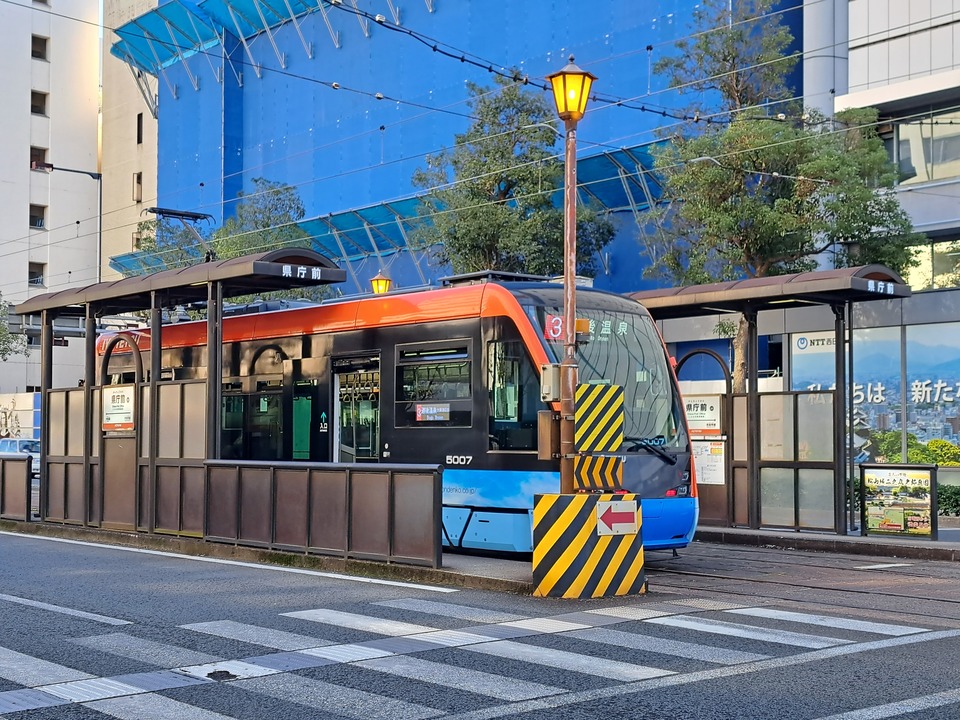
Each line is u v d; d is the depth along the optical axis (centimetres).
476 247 2956
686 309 1823
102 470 1727
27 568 1318
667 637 864
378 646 826
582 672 737
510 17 3934
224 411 1806
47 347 1875
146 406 1645
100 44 6819
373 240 4122
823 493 1716
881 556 1545
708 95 3209
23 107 6506
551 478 1289
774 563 1429
